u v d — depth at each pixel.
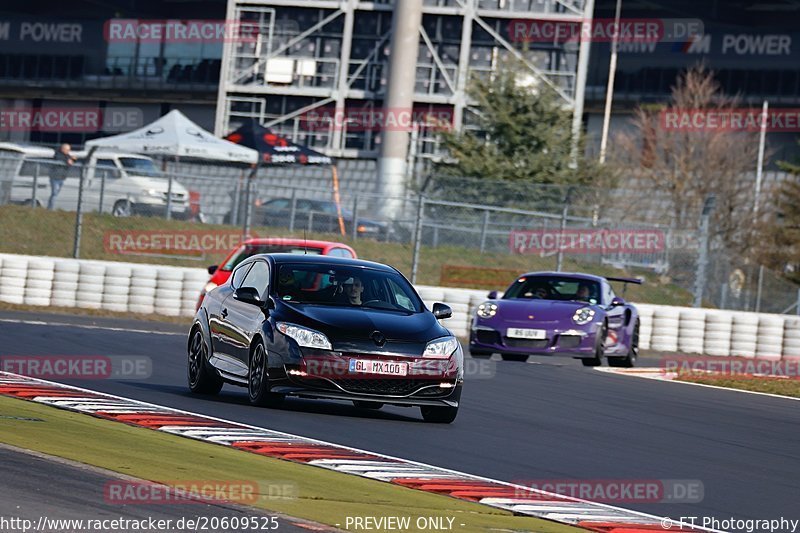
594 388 60.28
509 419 45.66
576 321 71.12
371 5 185.38
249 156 124.88
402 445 36.69
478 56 184.25
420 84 184.25
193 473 28.36
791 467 39.50
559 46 181.38
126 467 28.27
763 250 168.25
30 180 116.38
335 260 45.97
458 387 42.47
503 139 152.62
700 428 47.91
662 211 144.00
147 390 45.62
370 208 166.00
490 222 121.69
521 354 75.06
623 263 126.00
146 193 116.94
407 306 44.59
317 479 29.28
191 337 47.19
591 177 151.00
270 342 41.62
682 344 96.75
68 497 24.14
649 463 37.47
